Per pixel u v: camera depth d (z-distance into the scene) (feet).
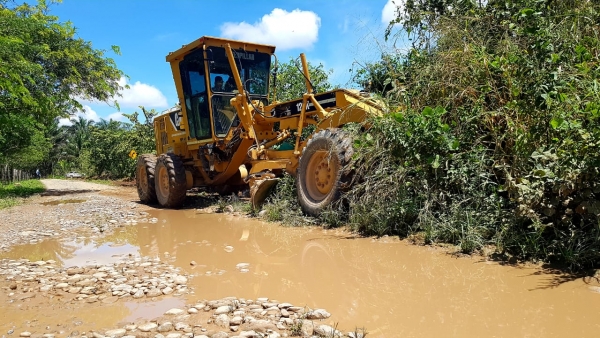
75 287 11.98
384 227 16.57
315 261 13.94
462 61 17.07
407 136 15.93
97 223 23.20
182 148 32.40
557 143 12.89
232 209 25.77
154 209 29.37
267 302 10.27
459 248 13.99
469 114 15.97
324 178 19.85
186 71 29.19
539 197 12.28
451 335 8.19
